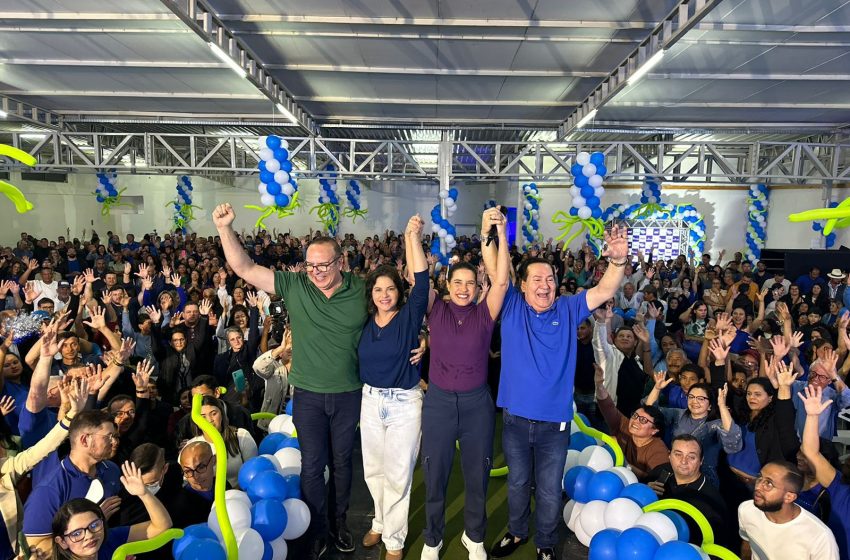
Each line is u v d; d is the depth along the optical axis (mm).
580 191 5258
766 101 8922
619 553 2297
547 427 2504
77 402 2486
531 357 2482
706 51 6613
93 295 5738
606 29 6059
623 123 10680
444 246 8000
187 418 3178
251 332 4258
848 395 3652
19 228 16891
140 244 15211
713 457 3229
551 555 2615
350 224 20156
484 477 2570
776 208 14562
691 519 2674
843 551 2461
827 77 7504
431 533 2598
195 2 5191
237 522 2385
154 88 8914
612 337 4926
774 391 3107
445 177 9648
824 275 10328
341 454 2648
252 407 4234
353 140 9836
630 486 2777
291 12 5734
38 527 2205
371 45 6730
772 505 2268
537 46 6637
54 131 10141
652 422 3209
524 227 14406
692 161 15156
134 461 2412
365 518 3193
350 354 2535
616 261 2336
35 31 6336
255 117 10984
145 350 4883
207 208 19312
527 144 9664
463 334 2475
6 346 3316
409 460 2613
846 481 2514
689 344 5727
